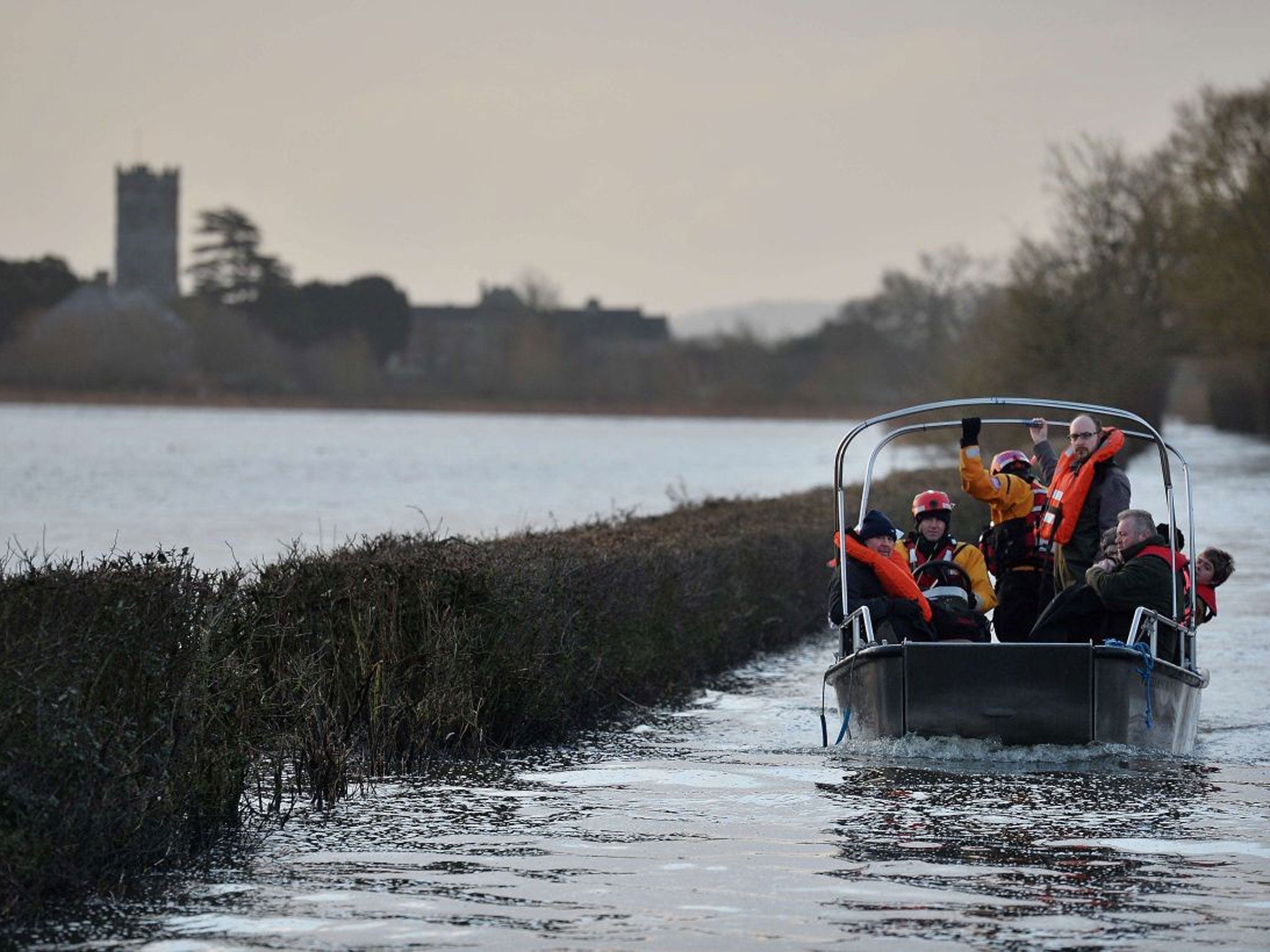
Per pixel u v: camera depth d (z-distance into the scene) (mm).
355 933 15859
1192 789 23125
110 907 16672
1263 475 124500
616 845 19562
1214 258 143375
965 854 19109
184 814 18953
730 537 37250
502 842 19719
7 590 17219
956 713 25219
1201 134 145000
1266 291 141375
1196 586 30375
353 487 102875
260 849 19312
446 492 98250
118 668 18094
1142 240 147375
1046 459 30969
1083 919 16344
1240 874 18188
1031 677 25031
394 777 23969
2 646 16609
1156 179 149375
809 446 198000
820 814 21375
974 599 29125
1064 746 25109
